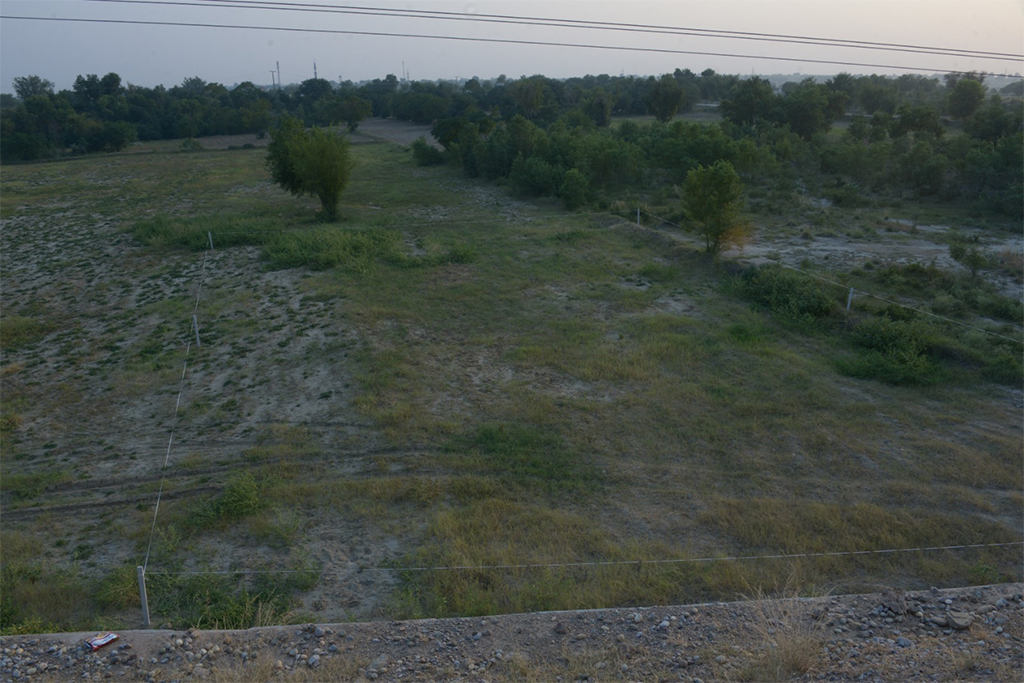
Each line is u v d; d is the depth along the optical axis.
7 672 6.33
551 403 14.16
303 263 24.55
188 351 17.67
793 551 9.50
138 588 8.87
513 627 7.04
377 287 21.80
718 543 9.78
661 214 31.12
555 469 11.80
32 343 19.09
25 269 26.27
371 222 31.81
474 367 16.03
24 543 10.27
